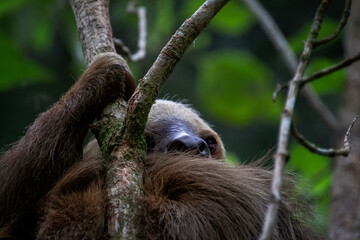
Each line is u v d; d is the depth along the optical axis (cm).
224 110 1812
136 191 658
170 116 1015
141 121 678
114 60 799
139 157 677
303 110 2347
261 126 2297
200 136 1012
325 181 1281
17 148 845
